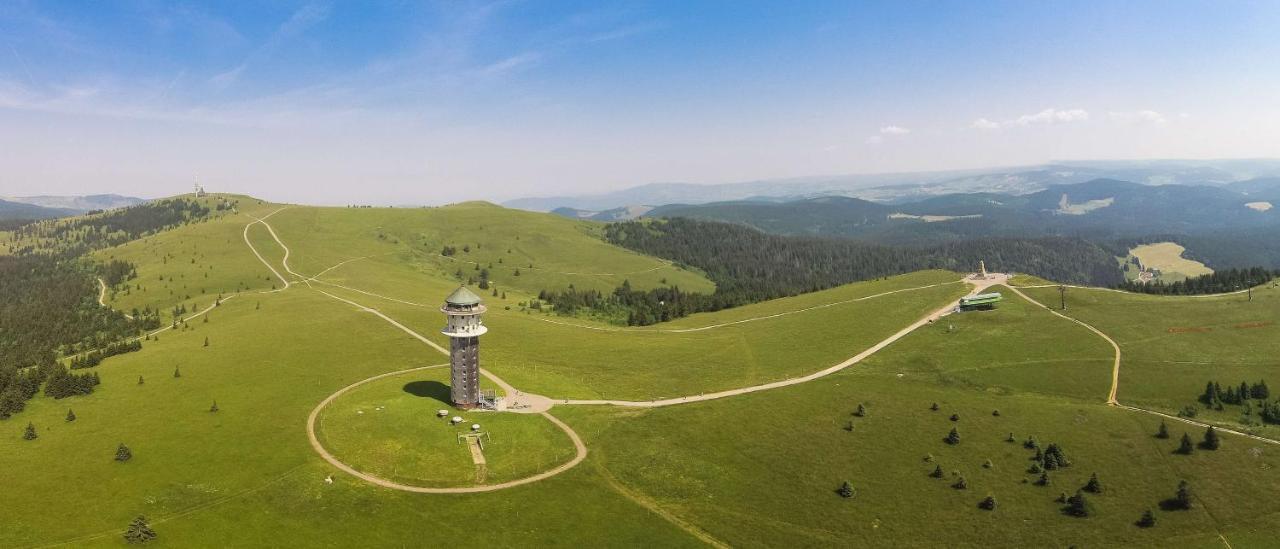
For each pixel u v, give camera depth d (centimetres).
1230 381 16175
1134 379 16675
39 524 9619
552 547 10125
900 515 11281
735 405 15525
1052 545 10512
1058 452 12888
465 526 10462
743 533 10762
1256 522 10912
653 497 11719
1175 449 13050
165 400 14325
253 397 14575
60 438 12344
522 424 13600
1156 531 10781
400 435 12669
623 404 15475
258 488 10956
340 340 19412
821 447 13512
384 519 10488
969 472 12544
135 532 9394
